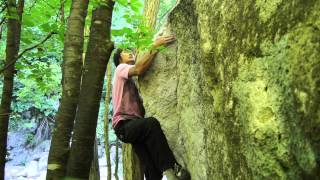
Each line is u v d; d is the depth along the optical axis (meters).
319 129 1.76
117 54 4.79
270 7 2.17
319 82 1.75
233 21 2.60
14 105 13.03
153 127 4.18
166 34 4.27
